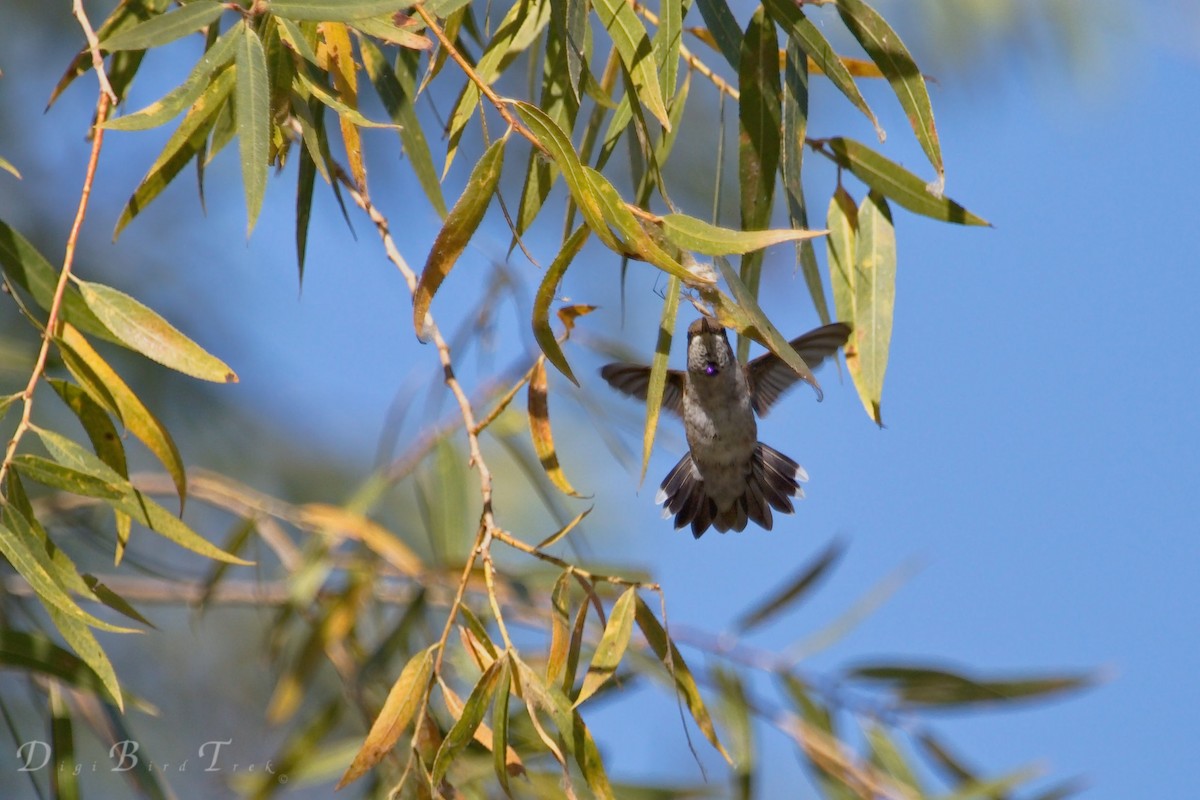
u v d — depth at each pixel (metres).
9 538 4.60
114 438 4.64
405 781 4.66
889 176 4.67
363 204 4.66
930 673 4.80
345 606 4.83
